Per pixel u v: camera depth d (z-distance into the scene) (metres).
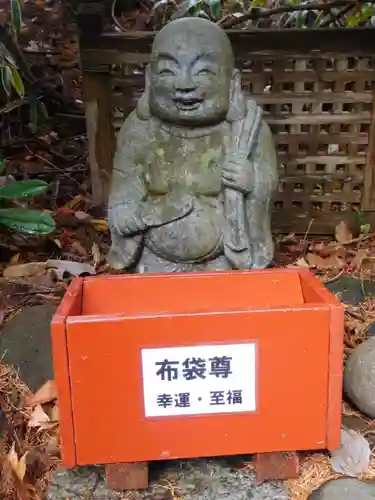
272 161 1.87
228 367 1.23
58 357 1.19
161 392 1.23
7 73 2.63
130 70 2.50
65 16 3.81
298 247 2.59
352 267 2.42
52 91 3.49
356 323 1.98
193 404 1.25
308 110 2.72
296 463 1.33
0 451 1.49
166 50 1.73
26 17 3.82
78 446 1.25
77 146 3.65
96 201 2.68
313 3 2.92
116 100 2.52
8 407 1.63
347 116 2.54
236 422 1.26
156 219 1.81
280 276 1.48
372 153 2.58
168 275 1.46
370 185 2.62
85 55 2.42
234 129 1.81
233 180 1.75
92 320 1.18
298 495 1.34
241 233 1.78
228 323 1.20
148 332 1.20
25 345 1.87
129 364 1.21
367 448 1.42
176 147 1.83
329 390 1.25
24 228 2.21
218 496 1.33
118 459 1.27
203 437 1.27
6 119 3.59
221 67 1.76
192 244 1.80
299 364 1.23
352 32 2.38
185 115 1.76
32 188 2.27
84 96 2.50
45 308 2.07
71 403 1.22
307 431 1.28
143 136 1.86
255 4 2.98
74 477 1.38
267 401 1.25
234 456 1.44
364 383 1.52
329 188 2.68
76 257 2.56
